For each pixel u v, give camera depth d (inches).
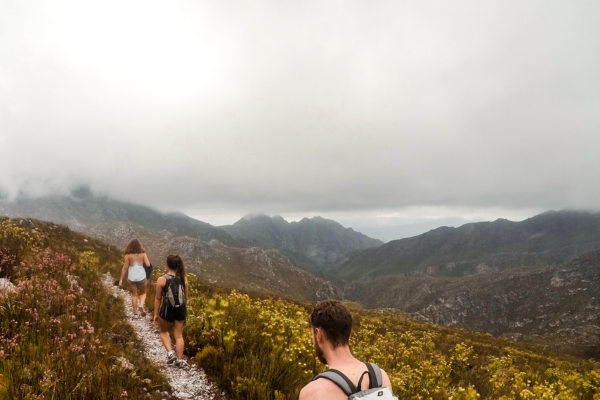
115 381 196.1
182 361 264.4
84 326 265.3
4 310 242.5
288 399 216.1
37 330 229.9
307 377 250.1
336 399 89.2
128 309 413.4
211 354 270.1
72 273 446.3
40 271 377.4
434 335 943.0
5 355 191.8
